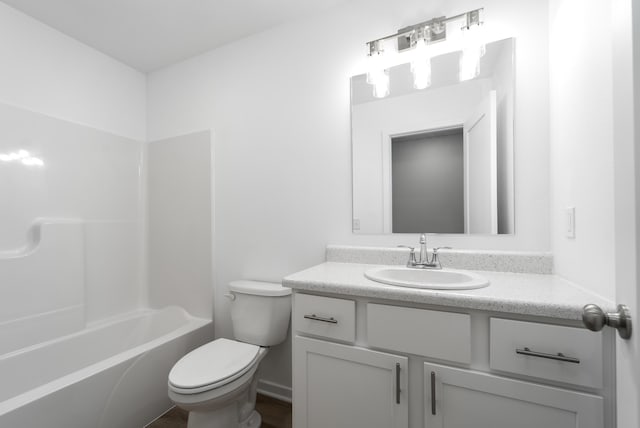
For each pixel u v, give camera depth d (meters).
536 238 1.25
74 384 1.24
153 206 2.33
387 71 1.52
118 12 1.70
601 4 0.81
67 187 1.86
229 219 2.01
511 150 1.29
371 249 1.53
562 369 0.78
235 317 1.70
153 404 1.58
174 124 2.25
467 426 0.89
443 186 1.43
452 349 0.91
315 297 1.14
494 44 1.32
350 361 1.07
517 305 0.82
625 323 0.49
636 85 0.45
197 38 1.96
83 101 1.99
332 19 1.68
